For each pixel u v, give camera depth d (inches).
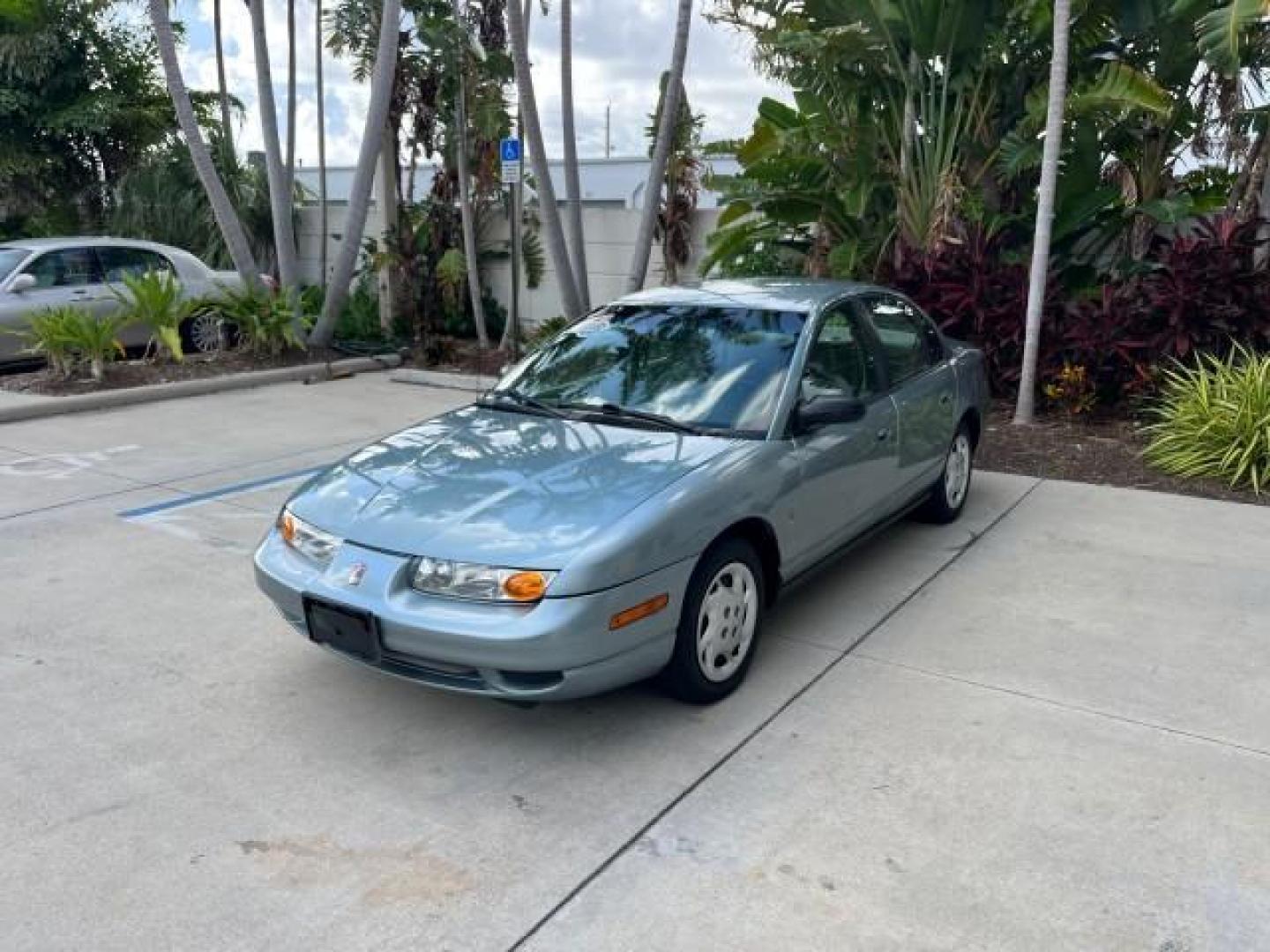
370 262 579.2
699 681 154.3
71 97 696.4
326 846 125.6
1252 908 112.3
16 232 735.1
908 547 230.4
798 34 367.2
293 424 364.5
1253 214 372.8
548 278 543.2
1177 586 205.5
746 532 165.0
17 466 306.5
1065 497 269.0
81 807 134.3
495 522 144.5
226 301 469.1
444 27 489.4
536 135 427.2
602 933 110.1
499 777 140.1
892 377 210.8
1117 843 123.5
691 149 487.2
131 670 173.5
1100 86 346.3
